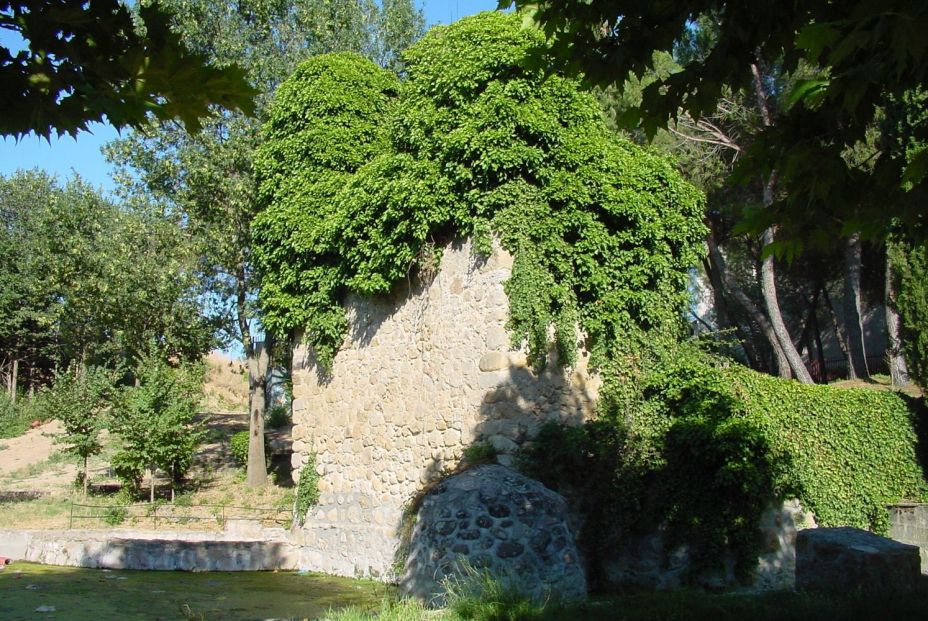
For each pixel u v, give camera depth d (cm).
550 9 601
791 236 632
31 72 360
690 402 1151
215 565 1482
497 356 1139
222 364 4494
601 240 1183
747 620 657
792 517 1148
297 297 1555
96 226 2392
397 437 1334
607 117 1859
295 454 1616
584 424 1155
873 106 577
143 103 372
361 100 1616
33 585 1219
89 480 2338
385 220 1284
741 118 1898
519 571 921
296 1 2248
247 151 2062
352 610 828
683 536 1119
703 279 2772
